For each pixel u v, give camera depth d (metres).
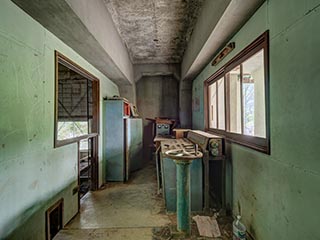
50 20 2.04
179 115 6.36
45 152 2.21
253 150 2.12
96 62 3.56
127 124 4.84
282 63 1.58
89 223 2.70
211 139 2.83
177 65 6.09
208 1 2.70
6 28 1.64
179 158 2.27
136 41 4.40
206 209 2.84
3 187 1.60
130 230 2.49
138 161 5.78
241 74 2.56
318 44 1.21
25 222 1.86
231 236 2.31
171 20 3.47
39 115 2.10
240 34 2.43
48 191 2.25
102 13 2.80
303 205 1.35
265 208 1.87
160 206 3.24
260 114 3.97
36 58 2.05
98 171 4.15
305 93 1.33
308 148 1.30
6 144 1.63
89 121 5.95
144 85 6.87
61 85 6.02
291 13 1.46
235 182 2.65
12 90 1.71
